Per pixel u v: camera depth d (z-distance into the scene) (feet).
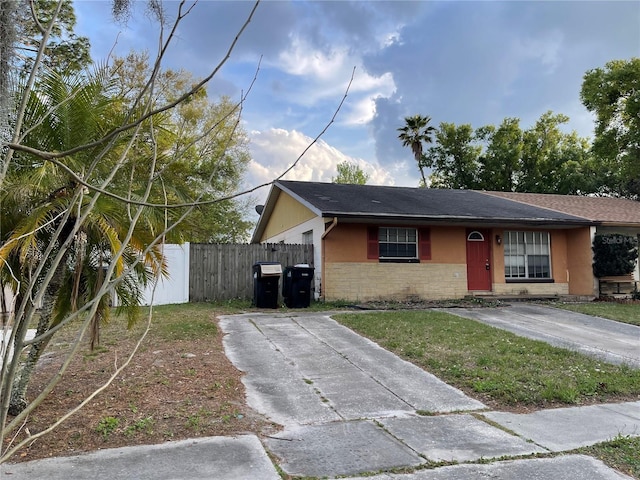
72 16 32.27
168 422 14.67
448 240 47.11
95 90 13.94
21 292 14.48
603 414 16.20
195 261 44.01
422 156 124.57
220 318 34.40
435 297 46.01
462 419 15.66
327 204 43.57
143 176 15.42
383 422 15.31
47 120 13.69
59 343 25.72
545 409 16.75
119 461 11.96
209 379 19.25
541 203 58.54
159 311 36.76
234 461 12.10
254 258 45.52
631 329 32.19
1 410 5.28
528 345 25.66
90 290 16.94
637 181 94.27
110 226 14.66
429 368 21.49
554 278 49.93
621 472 11.73
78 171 12.93
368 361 22.71
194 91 5.79
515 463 12.18
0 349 5.56
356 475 11.47
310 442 13.57
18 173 13.93
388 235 45.47
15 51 5.59
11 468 11.45
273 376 20.26
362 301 43.83
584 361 22.59
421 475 11.48
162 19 6.57
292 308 40.16
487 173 117.19
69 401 16.39
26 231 12.57
